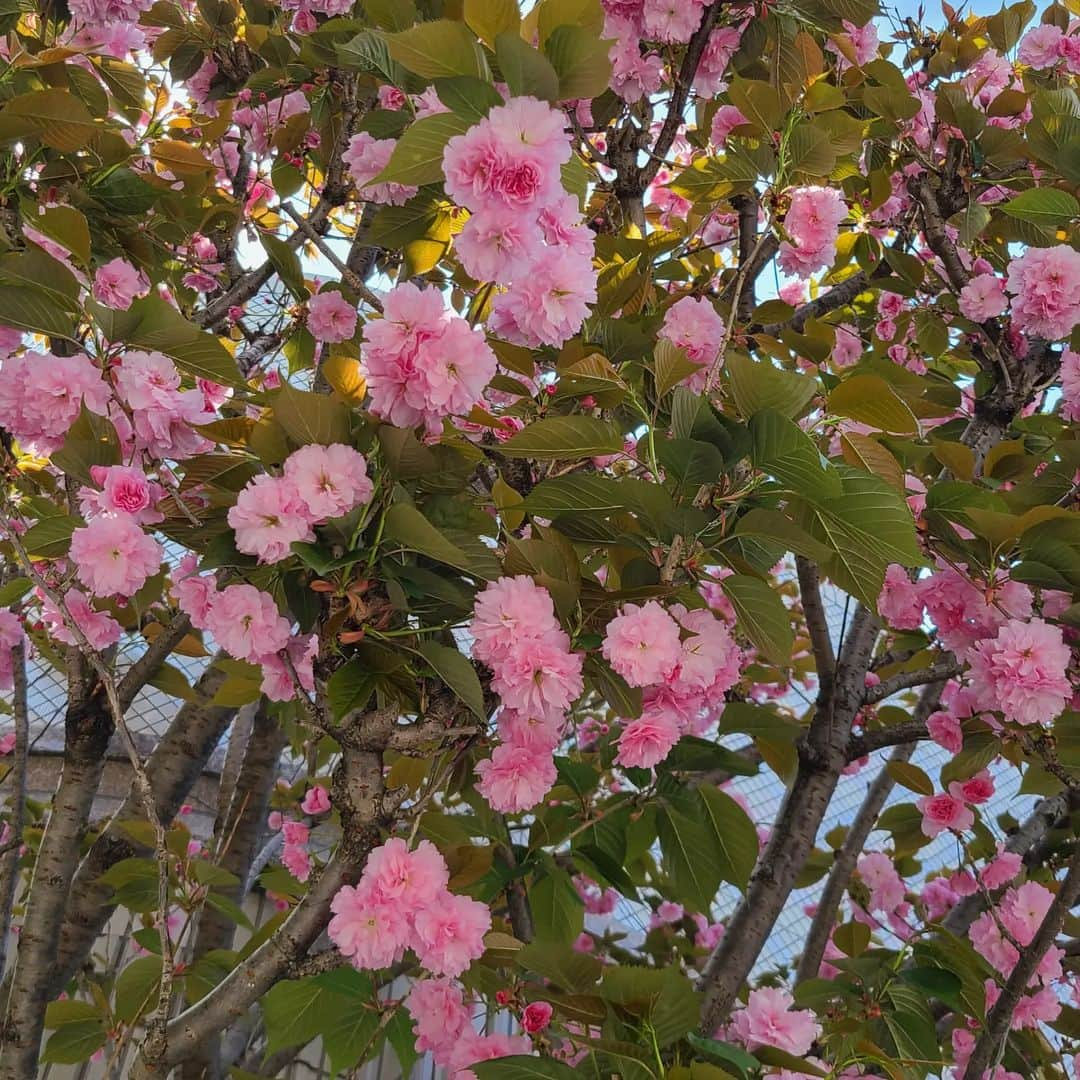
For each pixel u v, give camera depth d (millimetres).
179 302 1800
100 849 1511
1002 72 1936
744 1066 1062
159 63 1803
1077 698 1338
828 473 1013
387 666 1040
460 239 1005
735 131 1488
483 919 1006
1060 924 1365
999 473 1450
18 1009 1237
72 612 1268
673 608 1093
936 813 1558
